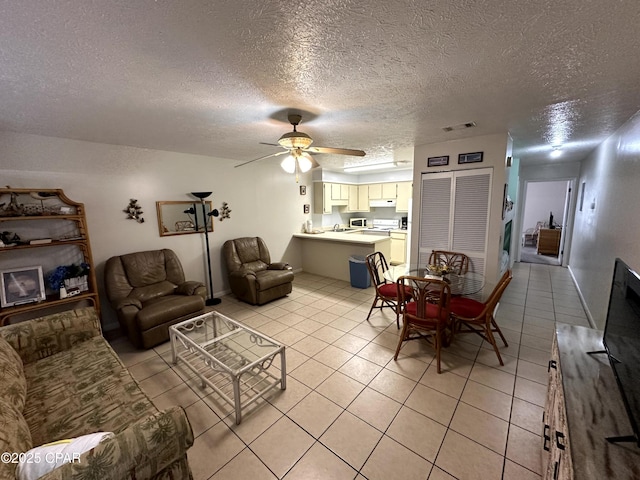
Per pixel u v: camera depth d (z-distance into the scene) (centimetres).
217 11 105
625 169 262
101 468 97
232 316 365
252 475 153
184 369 250
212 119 241
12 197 256
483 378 229
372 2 101
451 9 106
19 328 196
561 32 121
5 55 131
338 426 184
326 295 446
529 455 160
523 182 638
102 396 162
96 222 322
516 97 199
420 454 163
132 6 101
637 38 124
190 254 413
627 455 93
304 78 166
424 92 189
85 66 146
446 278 292
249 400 201
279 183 539
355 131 293
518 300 408
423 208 373
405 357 262
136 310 283
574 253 534
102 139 305
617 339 126
